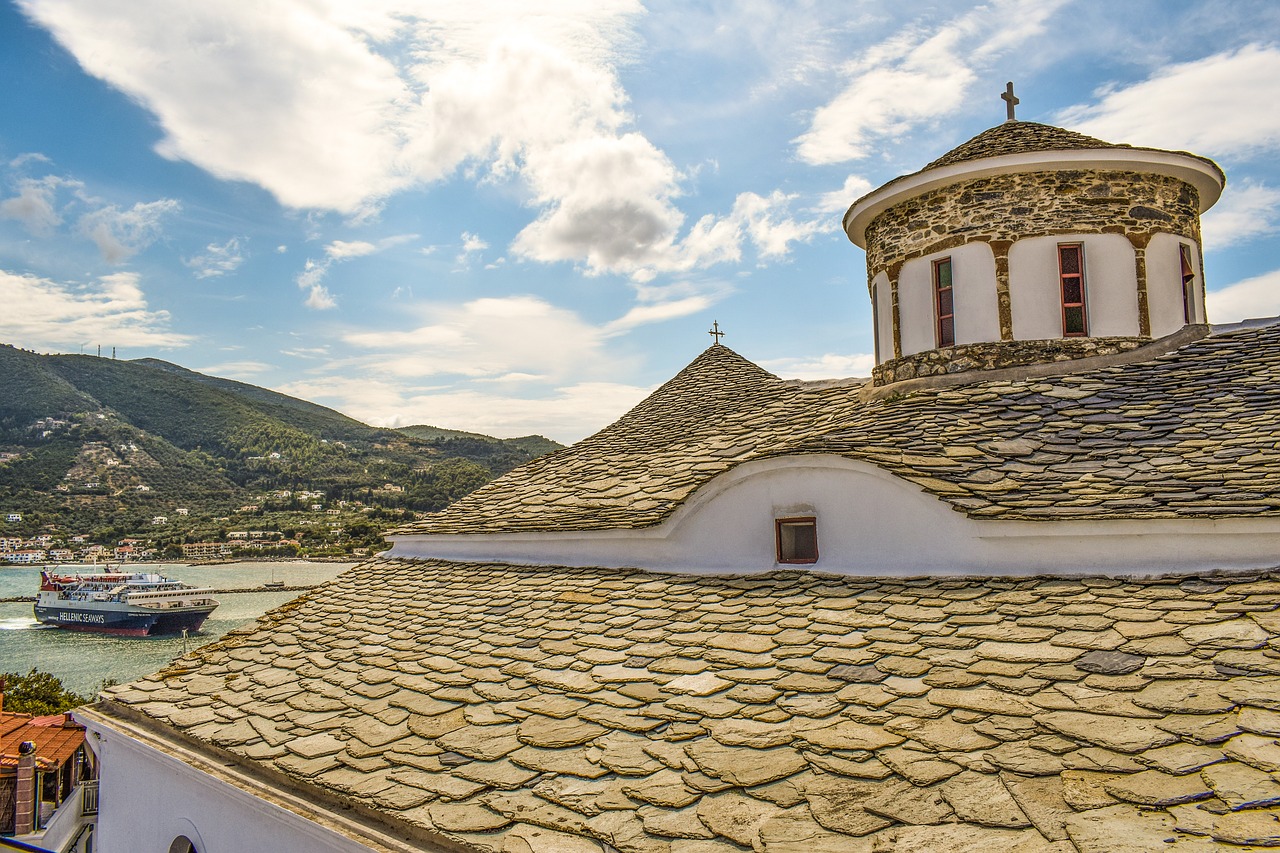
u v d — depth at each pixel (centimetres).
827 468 958
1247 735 489
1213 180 1222
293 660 1165
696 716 691
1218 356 1048
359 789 707
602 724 721
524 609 1112
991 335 1180
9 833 2270
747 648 807
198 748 965
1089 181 1169
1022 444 945
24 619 9381
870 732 600
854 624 796
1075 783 486
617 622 972
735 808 545
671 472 1309
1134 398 1005
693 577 1057
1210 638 607
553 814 594
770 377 1670
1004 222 1181
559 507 1370
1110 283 1159
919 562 873
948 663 675
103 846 1234
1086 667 613
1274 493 711
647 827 548
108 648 7162
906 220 1279
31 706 3866
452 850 607
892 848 466
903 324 1283
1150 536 743
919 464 906
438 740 771
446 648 1043
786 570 988
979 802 489
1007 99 1402
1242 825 416
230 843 920
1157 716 533
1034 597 749
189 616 8106
